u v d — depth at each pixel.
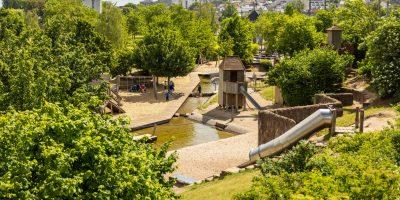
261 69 93.94
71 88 35.84
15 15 55.94
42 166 13.22
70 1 116.75
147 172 14.92
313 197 12.01
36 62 31.44
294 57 49.28
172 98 66.38
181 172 32.25
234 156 35.94
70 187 12.57
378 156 15.99
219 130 50.03
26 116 14.85
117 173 13.95
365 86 46.25
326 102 36.59
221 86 57.72
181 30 102.88
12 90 27.70
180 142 44.91
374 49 38.19
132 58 69.69
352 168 14.13
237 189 22.48
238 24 96.25
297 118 32.59
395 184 12.51
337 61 46.16
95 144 14.15
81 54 38.06
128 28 127.94
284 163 17.14
